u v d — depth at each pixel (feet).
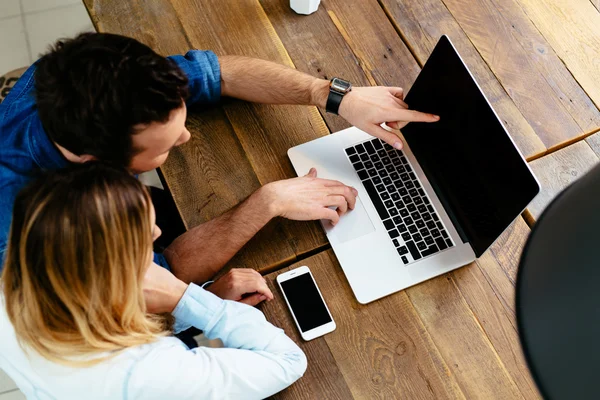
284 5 4.01
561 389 0.93
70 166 2.24
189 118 3.67
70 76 2.45
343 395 3.02
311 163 3.55
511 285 3.27
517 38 3.97
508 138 2.78
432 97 3.34
